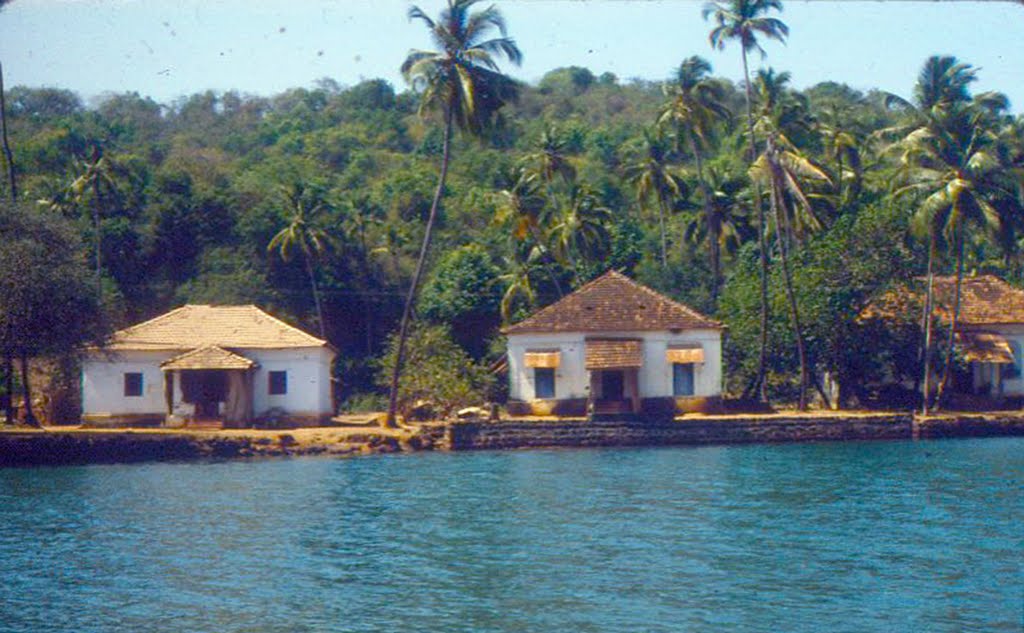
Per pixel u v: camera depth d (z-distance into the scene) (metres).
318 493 44.09
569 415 67.06
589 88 164.88
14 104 128.62
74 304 57.81
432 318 80.81
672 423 61.50
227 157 118.94
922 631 24.64
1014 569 29.59
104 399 65.56
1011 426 64.81
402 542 34.28
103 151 83.06
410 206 97.25
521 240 82.38
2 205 58.56
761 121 78.94
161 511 40.12
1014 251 66.44
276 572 30.69
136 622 26.27
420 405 69.44
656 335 67.38
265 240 84.56
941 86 70.00
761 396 69.31
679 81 78.06
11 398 64.38
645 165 85.69
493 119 66.38
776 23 69.69
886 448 58.19
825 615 25.86
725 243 85.75
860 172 84.31
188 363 63.88
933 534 34.06
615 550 32.56
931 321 70.31
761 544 33.00
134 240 83.88
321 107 148.12
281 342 66.50
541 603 27.25
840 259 69.88
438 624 25.78
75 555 32.97
